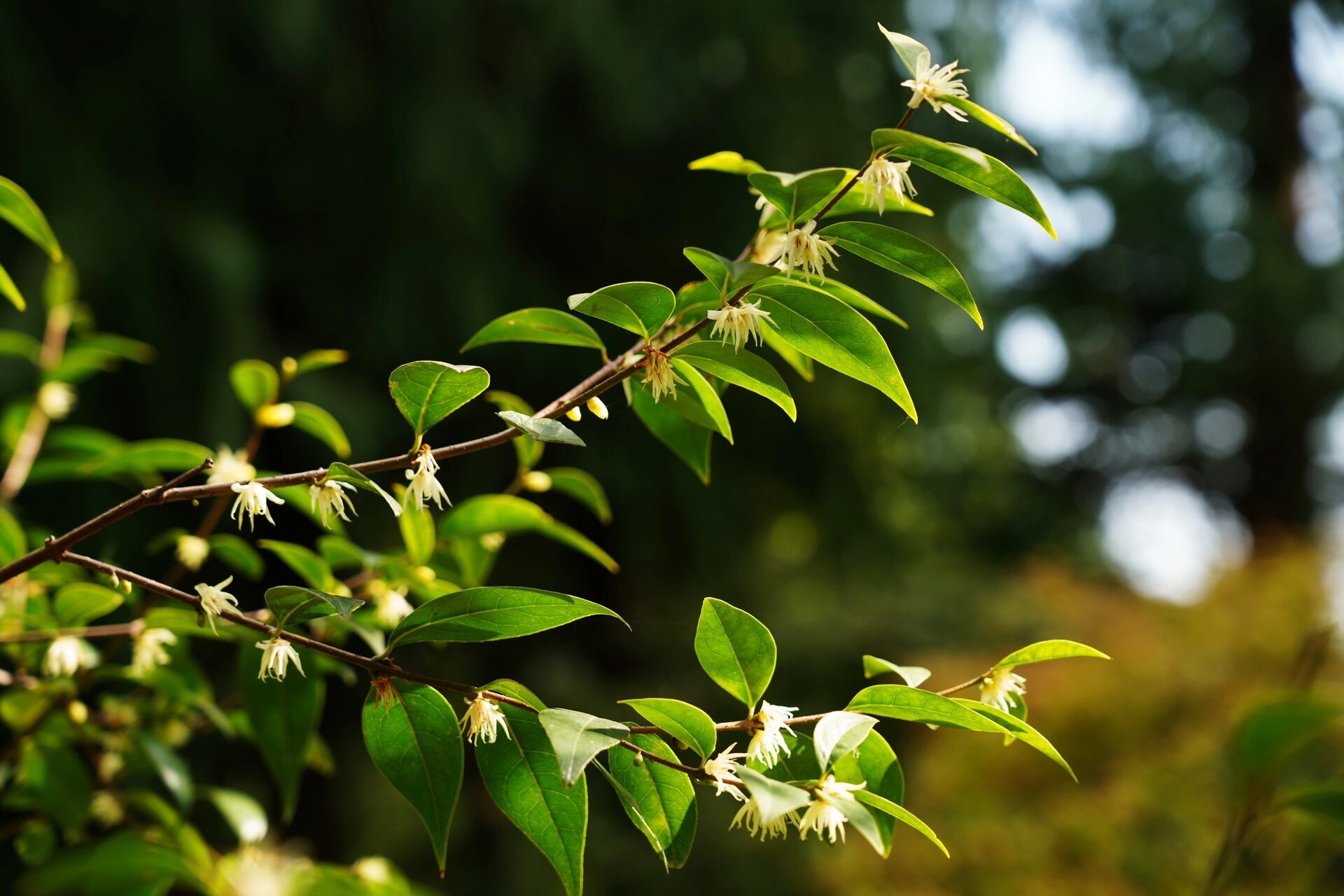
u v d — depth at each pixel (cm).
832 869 485
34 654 135
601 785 568
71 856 114
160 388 351
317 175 419
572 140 495
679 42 471
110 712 139
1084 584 799
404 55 417
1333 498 1060
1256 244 900
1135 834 409
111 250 340
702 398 122
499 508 137
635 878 532
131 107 371
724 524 532
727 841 542
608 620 606
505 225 487
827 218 124
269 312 429
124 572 117
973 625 708
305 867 126
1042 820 439
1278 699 113
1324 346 941
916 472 766
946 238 535
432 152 409
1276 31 894
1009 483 1138
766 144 464
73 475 149
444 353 436
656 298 117
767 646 118
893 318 125
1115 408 1252
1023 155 705
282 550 133
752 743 117
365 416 395
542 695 577
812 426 549
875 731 119
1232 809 118
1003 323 791
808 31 487
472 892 514
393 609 135
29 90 336
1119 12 892
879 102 509
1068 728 472
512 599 118
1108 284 1102
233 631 132
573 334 125
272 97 404
